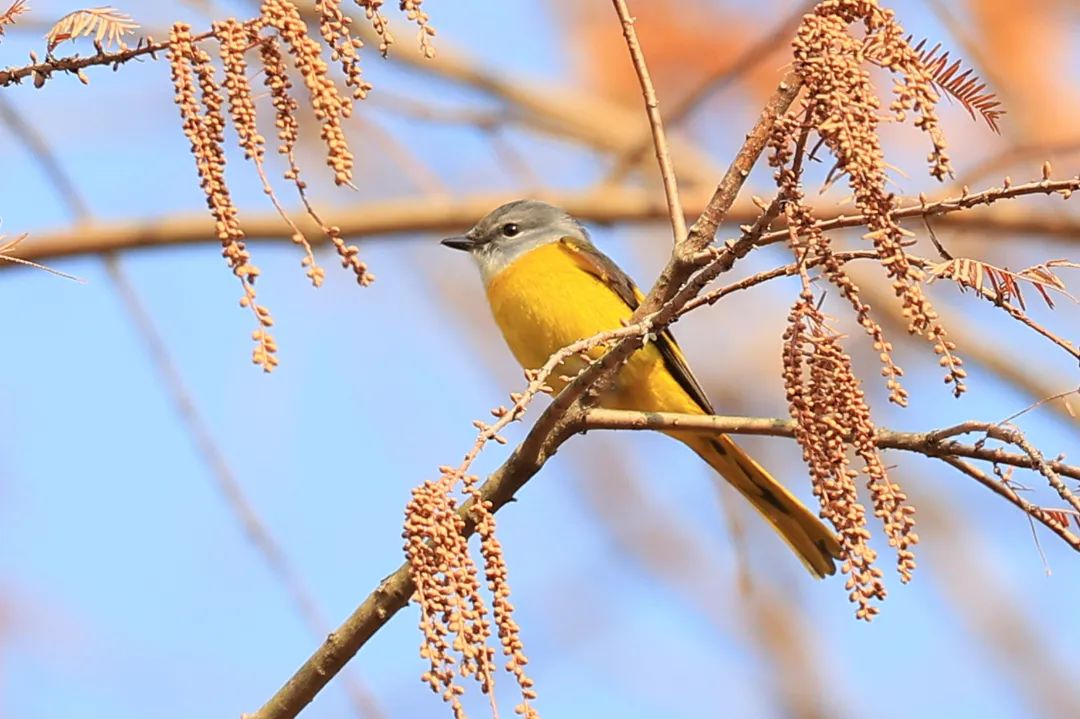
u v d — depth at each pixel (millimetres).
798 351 5766
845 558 5570
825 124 5434
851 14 5598
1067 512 6461
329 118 5180
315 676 7484
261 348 5008
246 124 5227
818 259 5727
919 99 5391
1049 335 5801
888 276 5492
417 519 5457
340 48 5250
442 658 5371
